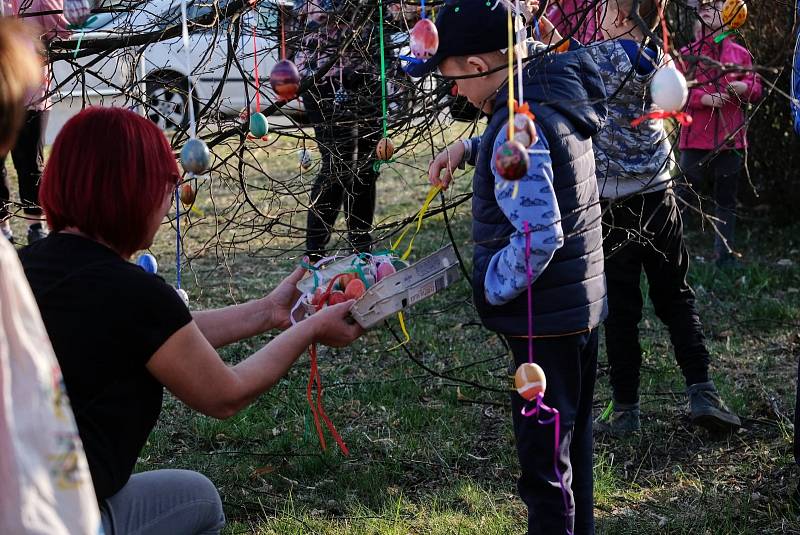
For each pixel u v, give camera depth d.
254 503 2.81
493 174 1.92
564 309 1.98
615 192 2.88
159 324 1.61
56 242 1.64
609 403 3.37
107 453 1.59
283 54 2.64
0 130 1.29
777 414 3.21
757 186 5.75
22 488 1.19
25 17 2.48
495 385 3.57
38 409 1.21
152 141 1.65
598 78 2.08
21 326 1.22
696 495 2.75
